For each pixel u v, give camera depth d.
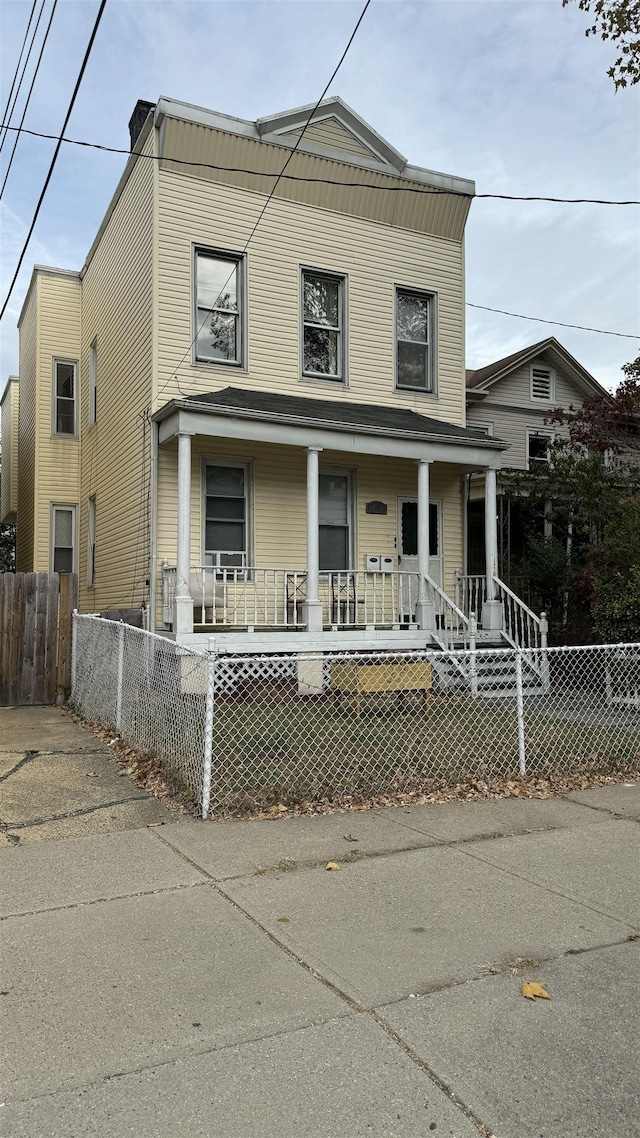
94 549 15.00
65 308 16.47
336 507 12.87
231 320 12.02
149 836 5.10
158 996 3.17
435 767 6.62
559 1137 2.42
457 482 13.85
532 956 3.56
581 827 5.50
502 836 5.27
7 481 21.73
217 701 8.60
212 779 5.95
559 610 15.06
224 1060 2.76
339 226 12.85
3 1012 3.04
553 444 15.74
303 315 12.62
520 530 18.12
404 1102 2.56
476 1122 2.48
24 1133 2.39
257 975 3.34
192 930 3.77
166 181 11.39
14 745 7.76
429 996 3.20
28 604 10.35
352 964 3.45
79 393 16.38
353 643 11.20
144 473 11.56
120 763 6.98
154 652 6.98
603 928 3.87
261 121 11.78
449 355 13.89
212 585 11.17
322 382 12.66
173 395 11.39
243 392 11.70
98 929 3.76
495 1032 2.95
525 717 8.63
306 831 5.25
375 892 4.26
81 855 4.75
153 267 11.32
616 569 12.17
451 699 9.33
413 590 13.26
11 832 5.16
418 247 13.60
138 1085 2.62
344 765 6.52
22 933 3.71
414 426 12.02
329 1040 2.88
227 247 11.85
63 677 10.46
